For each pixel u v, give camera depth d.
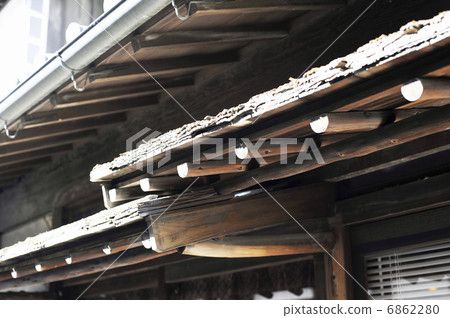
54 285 7.44
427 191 3.87
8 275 5.25
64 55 4.39
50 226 7.92
